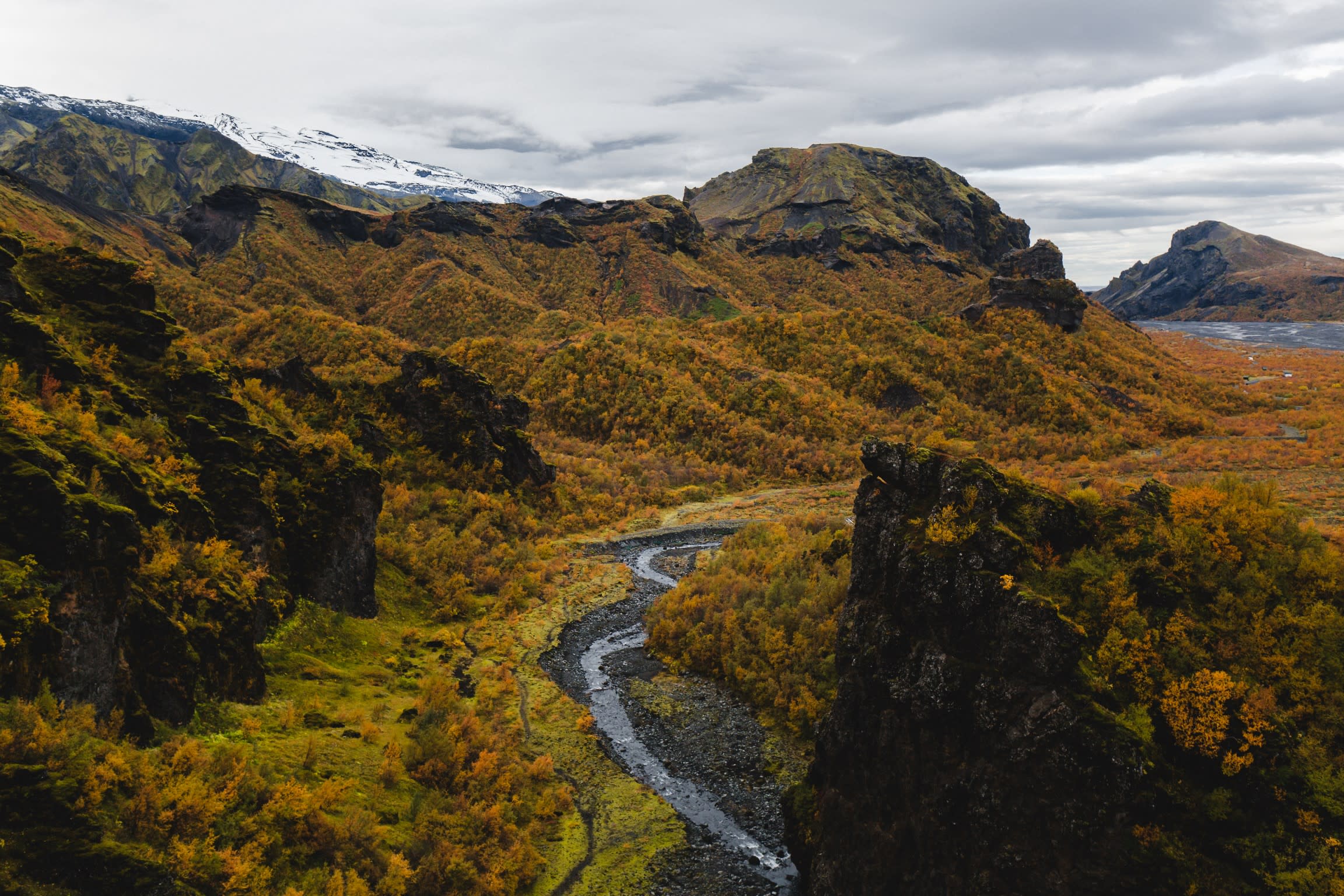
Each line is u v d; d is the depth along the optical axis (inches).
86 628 1031.6
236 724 1302.9
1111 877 805.9
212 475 1710.1
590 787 1476.4
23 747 845.2
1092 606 964.0
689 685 1971.0
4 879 727.1
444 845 1132.5
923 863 962.1
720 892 1179.3
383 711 1587.1
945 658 992.2
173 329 1926.7
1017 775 892.0
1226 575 999.6
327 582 1964.8
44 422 1266.0
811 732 1662.2
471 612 2405.3
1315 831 768.9
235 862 888.9
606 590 2783.0
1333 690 864.9
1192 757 850.1
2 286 1587.1
